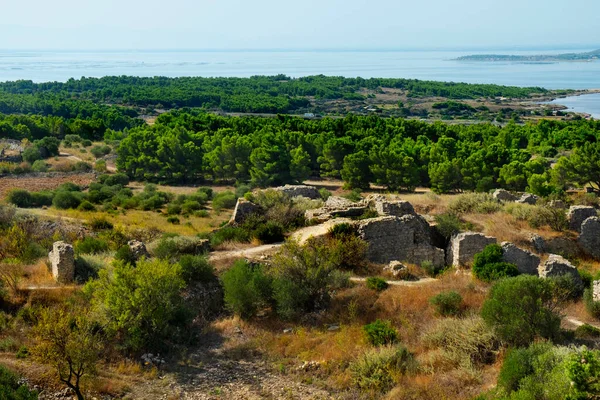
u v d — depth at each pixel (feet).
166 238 97.25
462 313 70.90
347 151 234.58
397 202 104.01
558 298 71.05
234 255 93.09
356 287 81.25
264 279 76.74
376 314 73.20
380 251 94.32
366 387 57.52
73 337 54.39
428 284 82.64
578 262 99.76
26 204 164.96
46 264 84.69
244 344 67.97
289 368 62.49
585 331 64.54
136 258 87.71
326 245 89.10
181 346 66.74
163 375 60.54
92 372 54.65
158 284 67.05
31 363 57.77
